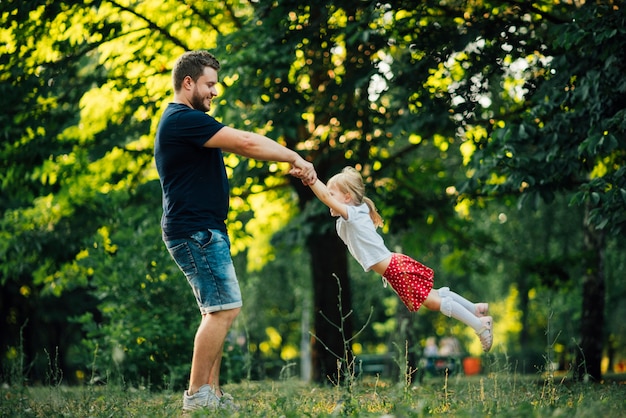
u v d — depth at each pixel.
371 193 14.02
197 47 14.09
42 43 13.06
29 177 14.48
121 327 11.59
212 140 6.52
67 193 15.11
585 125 10.58
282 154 6.75
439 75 13.44
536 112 10.75
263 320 31.53
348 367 6.29
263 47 11.78
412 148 15.16
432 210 16.22
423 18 12.62
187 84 6.74
